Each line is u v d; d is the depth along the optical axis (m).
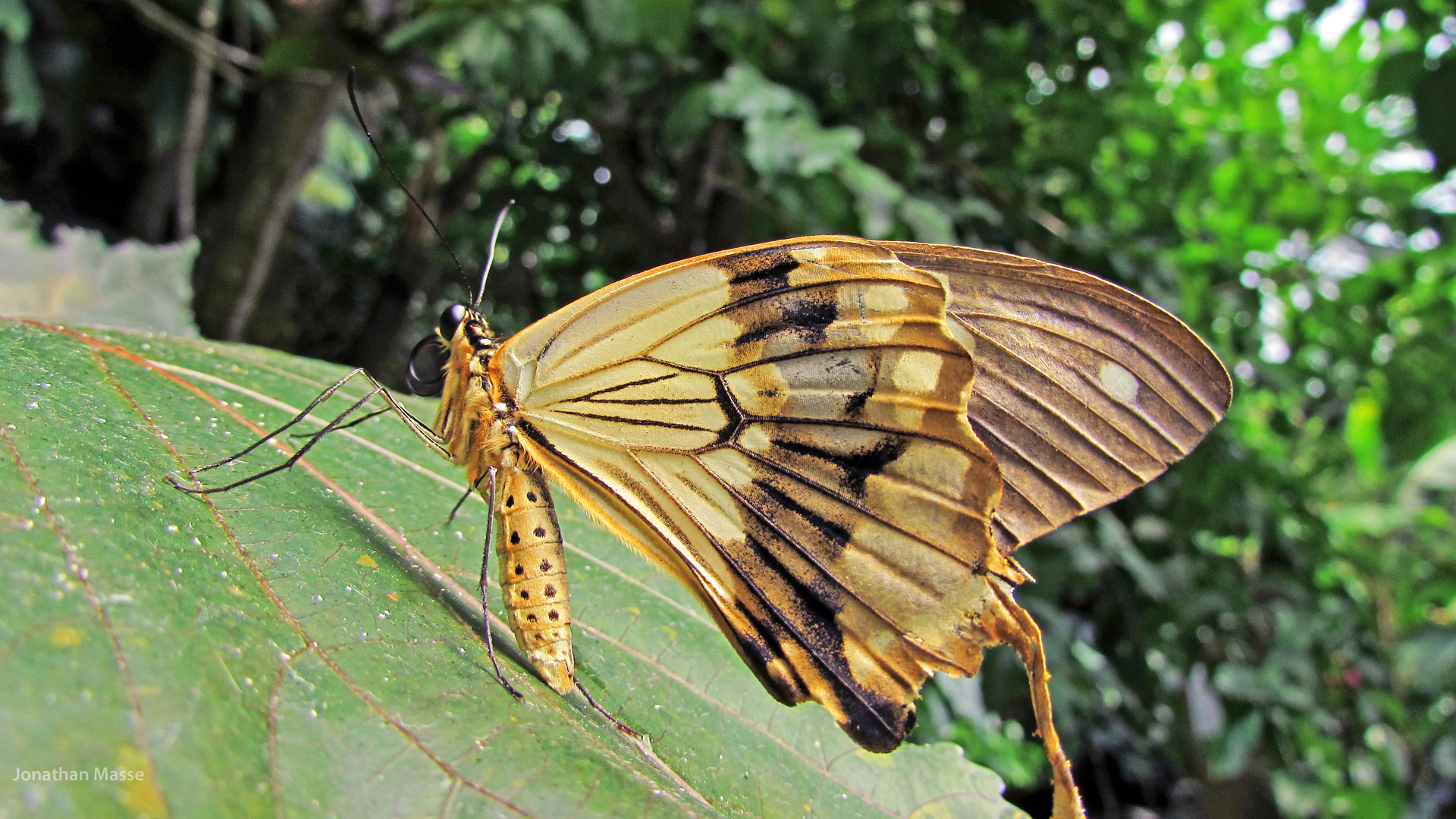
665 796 0.14
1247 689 0.39
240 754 0.13
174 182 0.34
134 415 0.15
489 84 0.23
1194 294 0.33
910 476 0.16
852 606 0.16
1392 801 0.45
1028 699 0.32
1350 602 0.45
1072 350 0.17
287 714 0.14
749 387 0.16
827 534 0.16
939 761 0.16
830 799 0.16
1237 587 0.35
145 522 0.14
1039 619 0.29
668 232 0.42
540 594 0.15
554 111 0.42
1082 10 0.35
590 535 0.18
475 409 0.16
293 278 0.41
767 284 0.16
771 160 0.23
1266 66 0.39
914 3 0.32
